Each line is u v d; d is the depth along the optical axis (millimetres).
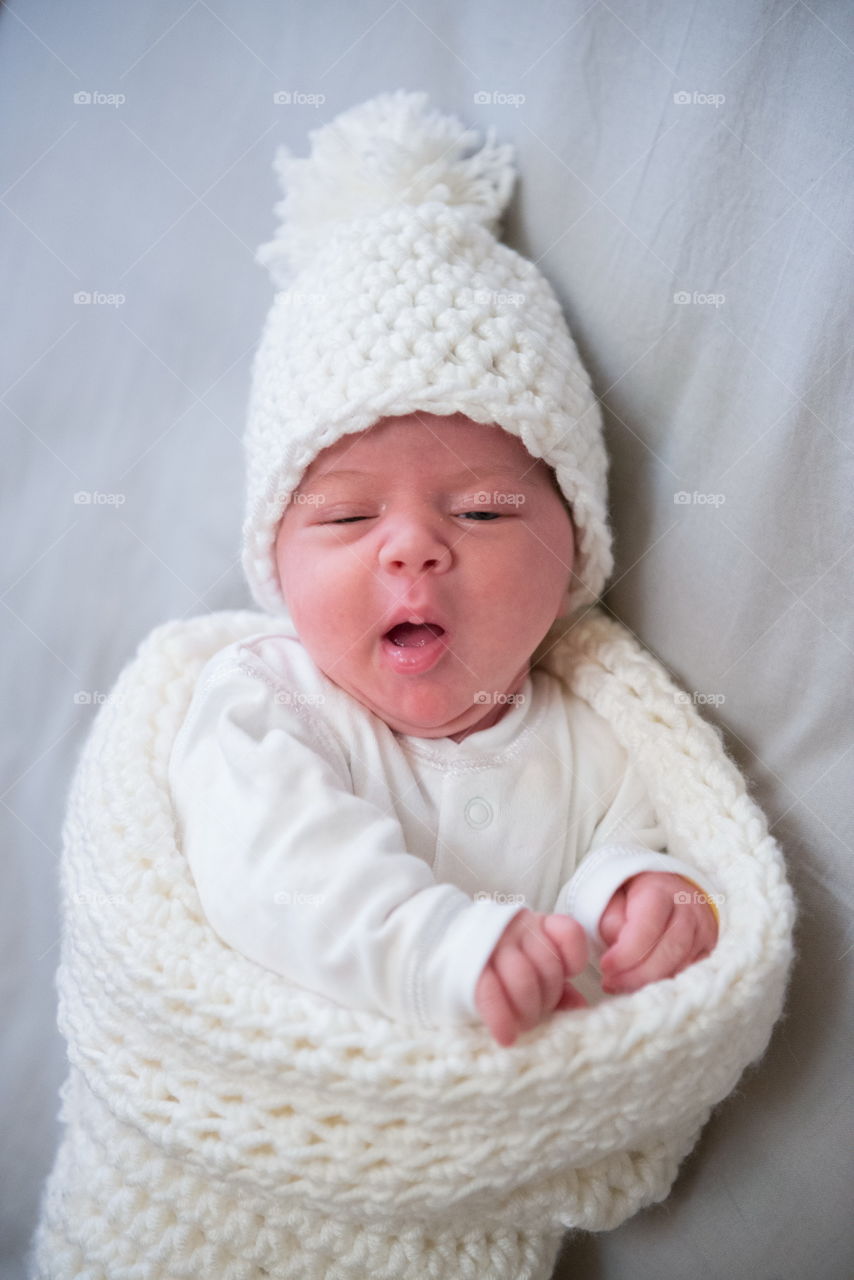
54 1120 1113
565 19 1092
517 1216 826
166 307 1330
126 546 1284
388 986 769
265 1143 789
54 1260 900
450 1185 769
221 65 1353
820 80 883
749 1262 868
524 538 961
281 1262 827
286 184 1153
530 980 742
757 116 924
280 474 974
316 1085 769
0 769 1227
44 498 1313
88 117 1407
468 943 755
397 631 975
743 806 889
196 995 799
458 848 956
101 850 910
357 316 965
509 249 1077
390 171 1097
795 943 878
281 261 1168
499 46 1158
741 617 929
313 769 881
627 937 814
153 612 1267
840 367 856
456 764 984
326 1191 779
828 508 867
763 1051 852
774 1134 867
